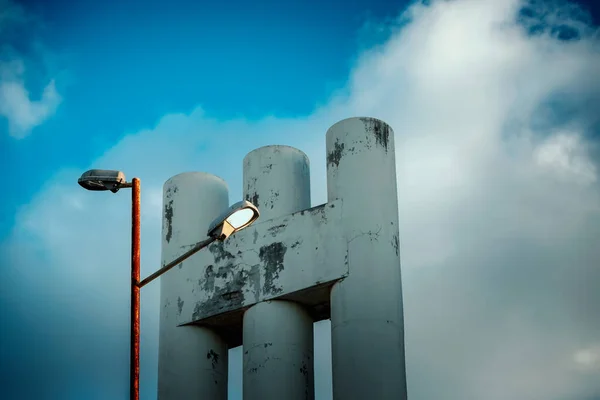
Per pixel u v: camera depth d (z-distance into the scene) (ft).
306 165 82.17
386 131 78.23
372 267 73.36
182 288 81.25
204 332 80.43
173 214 84.17
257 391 74.33
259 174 80.59
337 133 78.07
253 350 75.72
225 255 79.82
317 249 75.72
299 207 79.77
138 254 56.13
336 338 72.54
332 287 74.38
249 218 54.90
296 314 76.59
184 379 78.95
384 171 76.69
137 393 53.36
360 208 75.15
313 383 76.43
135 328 54.44
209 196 84.48
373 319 71.92
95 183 57.21
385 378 70.44
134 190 57.41
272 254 77.56
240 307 77.71
